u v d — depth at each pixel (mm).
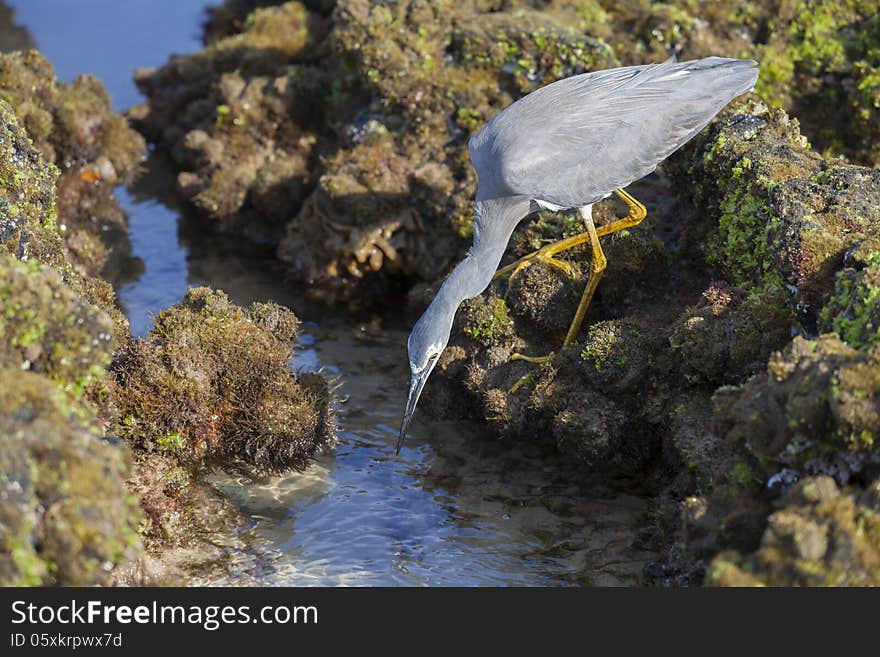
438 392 9469
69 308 6844
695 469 7559
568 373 8820
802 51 11828
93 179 12266
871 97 11219
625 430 8555
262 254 12070
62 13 17078
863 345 6832
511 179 8414
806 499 6082
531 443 9031
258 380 8586
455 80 11406
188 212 12883
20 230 8109
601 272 8859
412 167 11141
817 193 8422
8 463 5793
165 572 7391
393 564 7676
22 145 9148
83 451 6113
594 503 8367
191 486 8352
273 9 14219
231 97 12602
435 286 10445
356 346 10508
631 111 8641
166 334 8531
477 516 8258
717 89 8789
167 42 16062
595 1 12531
